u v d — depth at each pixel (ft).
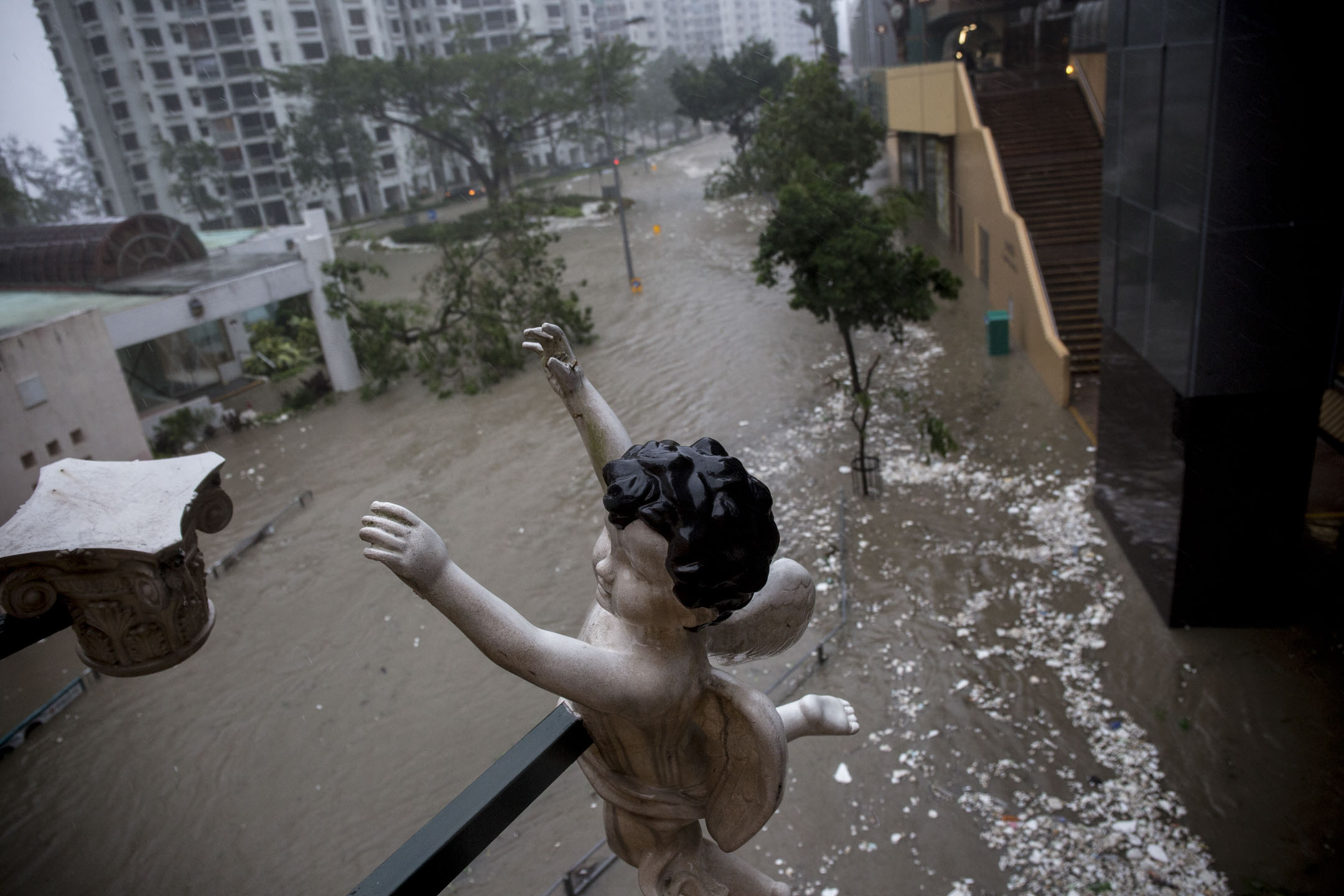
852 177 98.32
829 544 50.80
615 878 31.96
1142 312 41.81
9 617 9.43
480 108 166.91
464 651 47.42
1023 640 41.22
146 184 182.29
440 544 6.28
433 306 117.70
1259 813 31.27
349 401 87.15
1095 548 47.21
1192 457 37.55
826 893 30.19
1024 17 110.11
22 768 42.24
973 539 49.47
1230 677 37.32
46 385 55.77
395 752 40.75
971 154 92.22
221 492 11.16
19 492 53.93
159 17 177.88
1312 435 36.47
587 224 161.79
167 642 10.23
